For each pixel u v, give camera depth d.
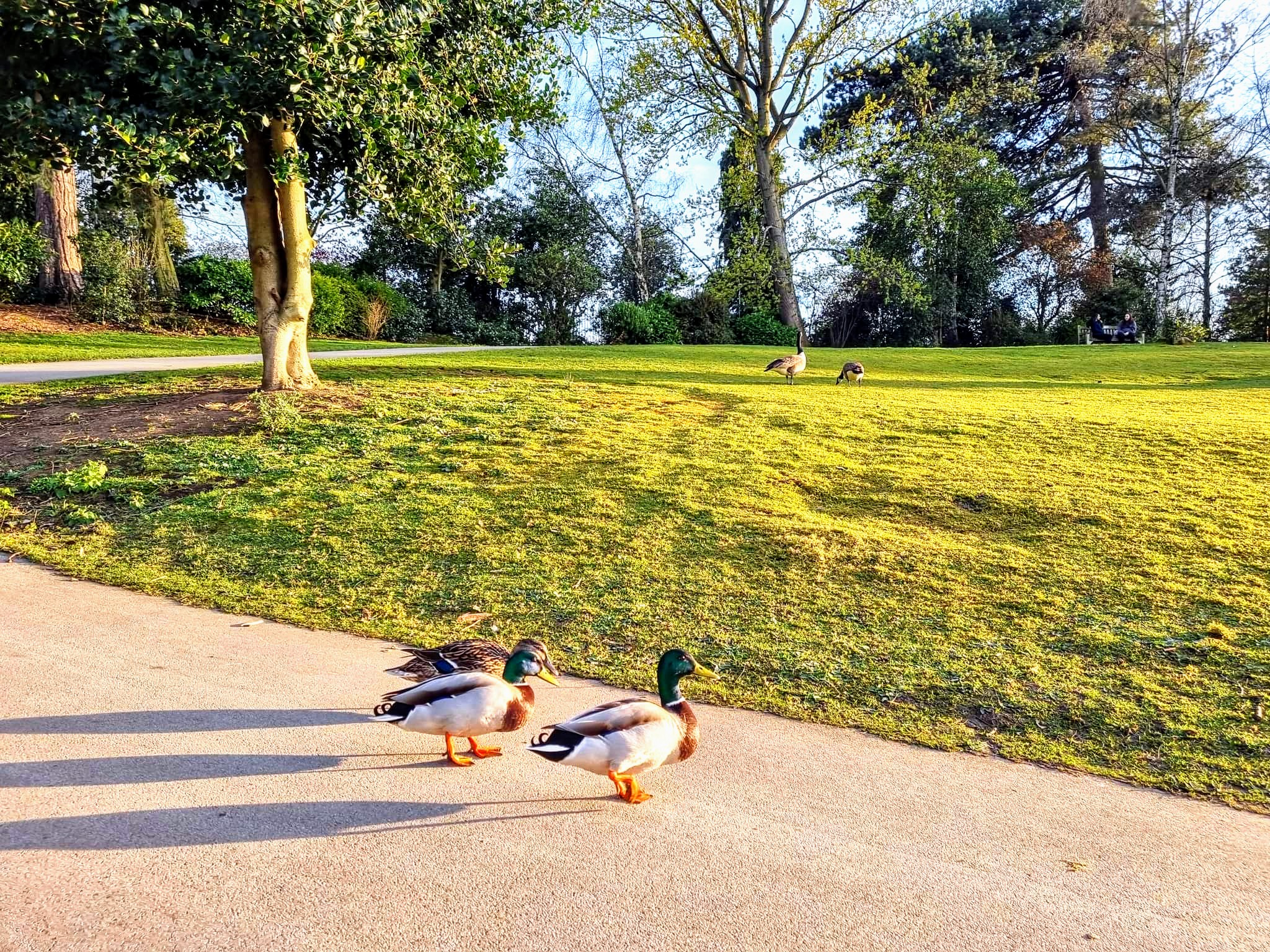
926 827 4.67
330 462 11.25
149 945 3.44
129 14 10.07
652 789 4.97
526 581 8.20
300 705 5.82
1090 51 44.72
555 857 4.21
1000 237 44.56
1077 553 8.82
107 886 3.79
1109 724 5.99
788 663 6.80
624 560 8.65
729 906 3.88
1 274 28.34
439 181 14.06
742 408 14.93
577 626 7.40
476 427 12.98
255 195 14.04
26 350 21.73
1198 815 4.95
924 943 3.69
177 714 5.56
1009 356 27.61
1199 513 9.79
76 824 4.26
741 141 38.16
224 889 3.83
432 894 3.87
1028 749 5.70
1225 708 6.17
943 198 42.03
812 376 21.30
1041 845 4.54
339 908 3.73
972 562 8.65
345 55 11.27
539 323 43.16
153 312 30.98
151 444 11.82
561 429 13.02
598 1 16.56
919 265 44.62
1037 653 6.96
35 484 10.33
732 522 9.48
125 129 10.23
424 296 39.62
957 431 13.45
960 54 47.28
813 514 9.89
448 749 5.18
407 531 9.27
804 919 3.81
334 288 33.34
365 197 14.79
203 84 10.41
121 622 7.11
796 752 5.52
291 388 14.70
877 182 40.34
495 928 3.65
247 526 9.37
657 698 6.17
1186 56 42.88
